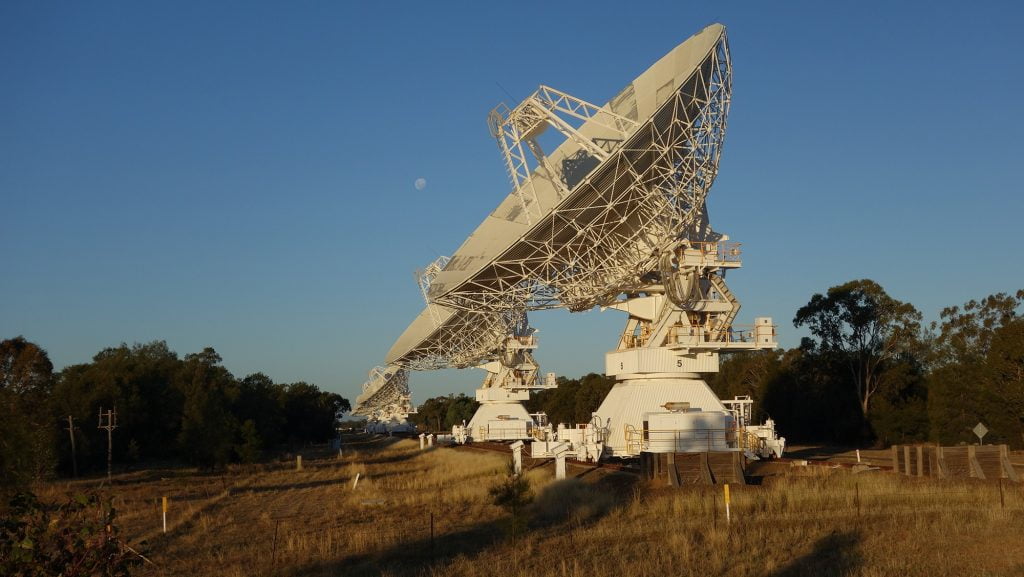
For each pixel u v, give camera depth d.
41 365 64.38
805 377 91.62
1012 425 68.75
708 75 37.84
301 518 36.56
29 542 12.15
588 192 38.25
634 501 33.06
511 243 40.41
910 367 83.75
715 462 36.06
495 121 40.22
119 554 13.43
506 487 26.77
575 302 45.12
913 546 22.75
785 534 25.08
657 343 45.62
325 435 160.62
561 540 26.50
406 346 84.75
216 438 71.88
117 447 86.38
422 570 23.33
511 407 83.38
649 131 36.97
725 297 44.50
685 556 22.23
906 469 37.16
